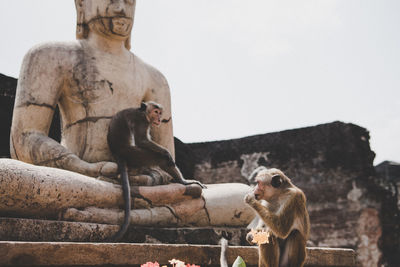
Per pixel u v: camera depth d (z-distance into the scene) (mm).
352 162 14523
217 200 4852
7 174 3387
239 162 16609
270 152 16031
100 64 5148
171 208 4578
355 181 14344
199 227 4773
